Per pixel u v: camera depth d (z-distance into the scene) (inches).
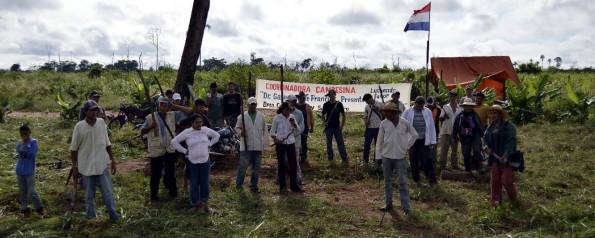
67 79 1268.5
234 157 443.2
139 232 272.1
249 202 327.3
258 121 352.8
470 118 391.9
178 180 380.8
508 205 309.9
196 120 304.0
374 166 420.5
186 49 501.4
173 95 415.2
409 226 292.2
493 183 319.9
